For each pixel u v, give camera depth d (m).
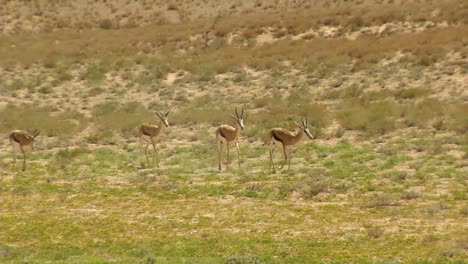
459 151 98.94
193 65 180.12
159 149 114.94
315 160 100.62
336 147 107.69
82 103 155.12
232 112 135.38
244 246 63.44
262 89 157.25
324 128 120.12
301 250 61.44
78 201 84.44
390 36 184.75
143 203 82.31
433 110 121.19
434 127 113.31
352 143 110.12
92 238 68.88
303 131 94.31
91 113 145.12
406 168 92.31
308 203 78.69
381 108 126.19
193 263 57.91
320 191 82.56
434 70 151.62
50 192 89.75
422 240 62.47
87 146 119.38
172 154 111.44
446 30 176.38
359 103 134.75
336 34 195.38
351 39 189.38
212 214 75.88
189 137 121.75
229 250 62.50
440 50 160.75
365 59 164.62
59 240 68.56
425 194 78.75
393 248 60.72
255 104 143.25
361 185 84.69
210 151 110.94
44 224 74.38
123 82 172.62
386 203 75.81
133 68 184.50
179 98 154.38
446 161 93.88
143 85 168.50
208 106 145.50
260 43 198.00
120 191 88.62
